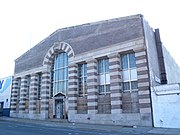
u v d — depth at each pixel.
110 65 22.83
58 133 14.55
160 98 18.91
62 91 28.42
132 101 20.98
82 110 24.95
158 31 25.78
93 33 25.64
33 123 24.05
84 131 16.23
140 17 21.88
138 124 19.67
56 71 30.12
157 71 23.31
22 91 33.88
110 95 22.47
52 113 28.80
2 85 39.44
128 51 22.02
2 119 30.39
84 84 25.73
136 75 21.39
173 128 17.53
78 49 26.72
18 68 36.44
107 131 16.38
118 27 23.31
